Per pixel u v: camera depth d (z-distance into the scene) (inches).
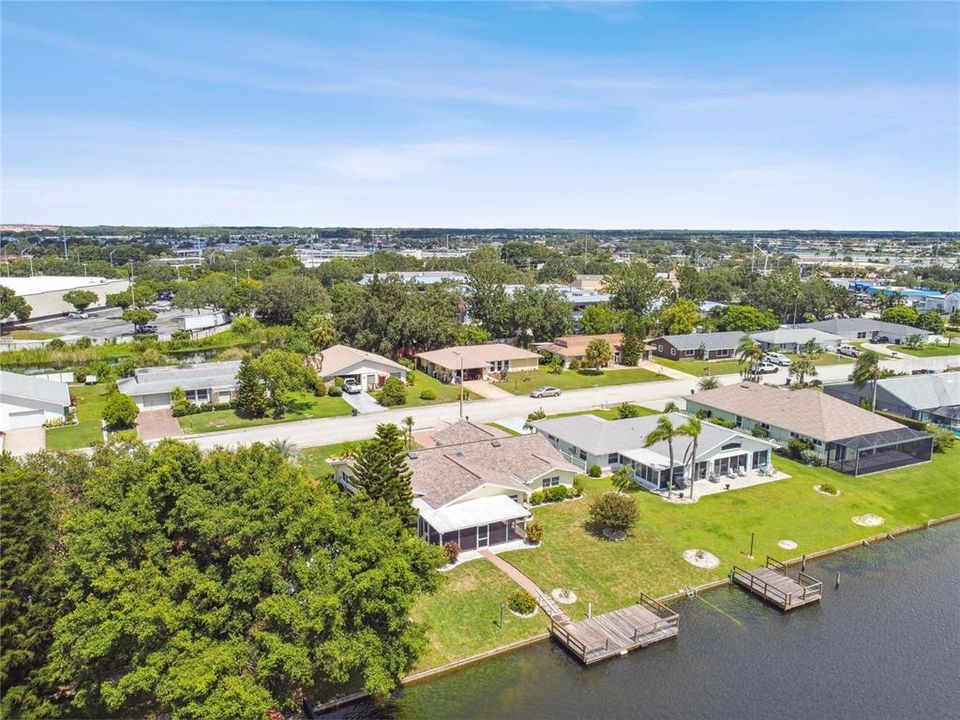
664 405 3166.8
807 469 2316.7
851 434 2346.2
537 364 3978.8
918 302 6663.4
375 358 3523.6
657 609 1487.5
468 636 1389.0
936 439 2551.7
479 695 1234.6
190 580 1053.2
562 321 4480.8
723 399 2832.2
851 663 1337.4
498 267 5113.2
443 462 1952.5
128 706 1129.4
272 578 1067.9
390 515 1358.3
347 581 1085.1
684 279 6328.7
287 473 1306.6
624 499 1786.4
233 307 5502.0
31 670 1023.0
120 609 994.7
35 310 5620.1
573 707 1206.3
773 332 4783.5
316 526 1144.8
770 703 1222.3
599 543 1763.0
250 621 1082.1
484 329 4549.7
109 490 1172.5
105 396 3149.6
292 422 2795.3
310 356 3489.2
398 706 1201.4
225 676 975.0
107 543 1074.7
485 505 1779.0
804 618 1491.1
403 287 4407.0
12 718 981.8
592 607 1501.0
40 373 3464.6
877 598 1576.0
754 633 1437.0
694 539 1806.1
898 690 1262.3
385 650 1132.5
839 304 5757.9
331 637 1062.4
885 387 2938.0
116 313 6240.2
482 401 3221.0
